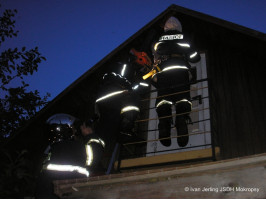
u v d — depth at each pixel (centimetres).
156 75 495
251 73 591
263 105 544
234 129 536
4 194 412
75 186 314
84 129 452
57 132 398
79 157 384
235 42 629
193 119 571
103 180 306
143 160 486
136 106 471
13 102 970
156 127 594
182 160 458
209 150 448
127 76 500
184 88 454
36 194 354
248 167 269
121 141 490
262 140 508
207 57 643
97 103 480
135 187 299
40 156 745
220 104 576
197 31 688
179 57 477
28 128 762
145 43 526
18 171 438
